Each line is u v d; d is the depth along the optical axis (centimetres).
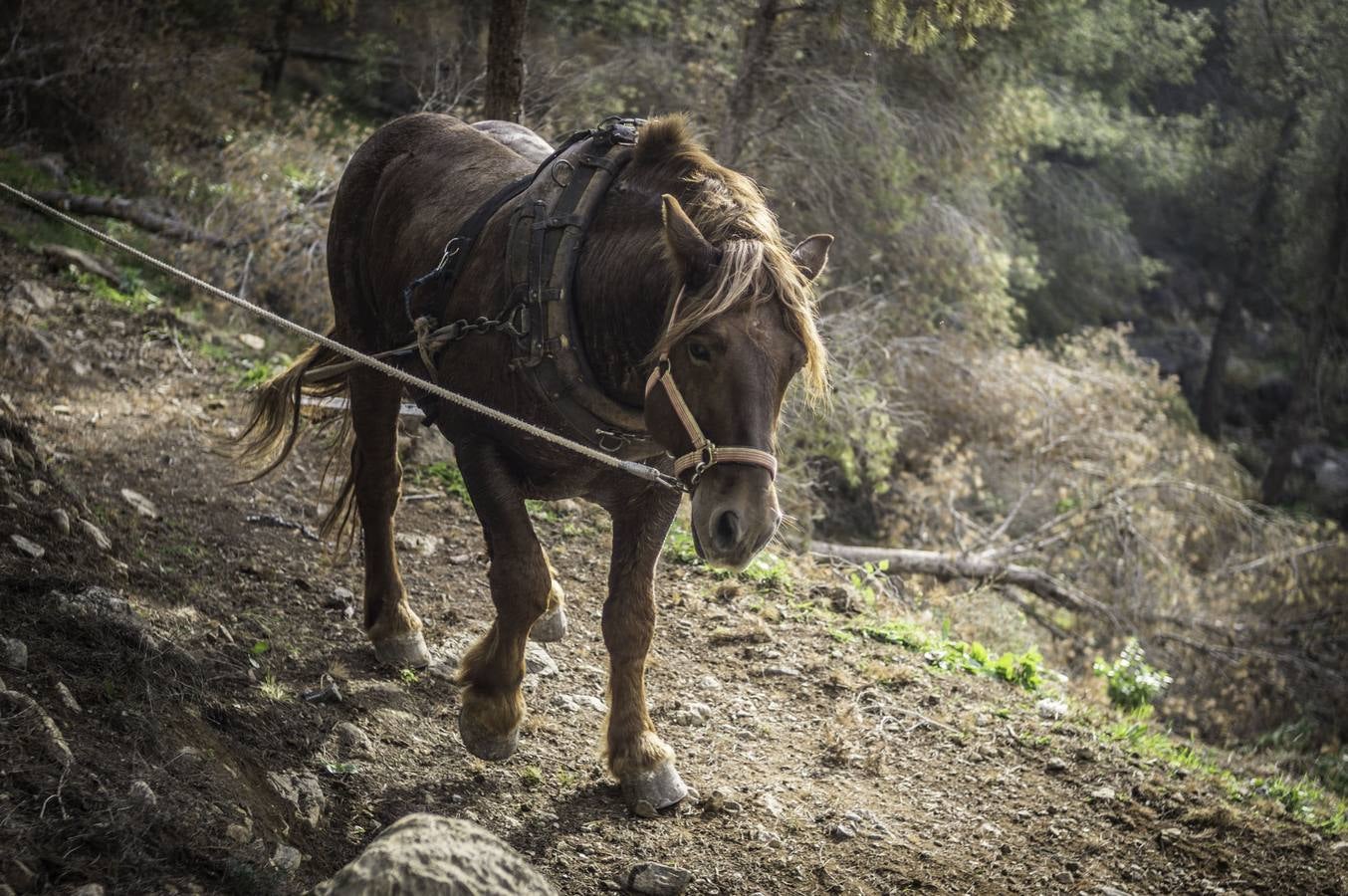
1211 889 410
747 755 457
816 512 994
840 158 1085
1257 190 2186
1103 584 1102
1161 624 1092
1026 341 1777
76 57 1045
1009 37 1127
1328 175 2030
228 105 1176
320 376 472
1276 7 1956
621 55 1148
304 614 485
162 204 998
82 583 399
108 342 748
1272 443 2320
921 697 534
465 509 648
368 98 1406
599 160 364
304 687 422
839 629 591
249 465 504
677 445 313
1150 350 2348
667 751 399
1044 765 491
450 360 383
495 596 372
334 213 481
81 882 270
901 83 1181
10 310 737
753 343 298
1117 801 466
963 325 1289
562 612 507
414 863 246
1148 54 1548
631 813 392
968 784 465
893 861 397
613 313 338
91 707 335
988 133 1198
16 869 262
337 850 339
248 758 357
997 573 1012
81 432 604
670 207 302
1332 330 2153
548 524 649
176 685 369
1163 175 1883
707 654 541
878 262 1174
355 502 477
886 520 1123
